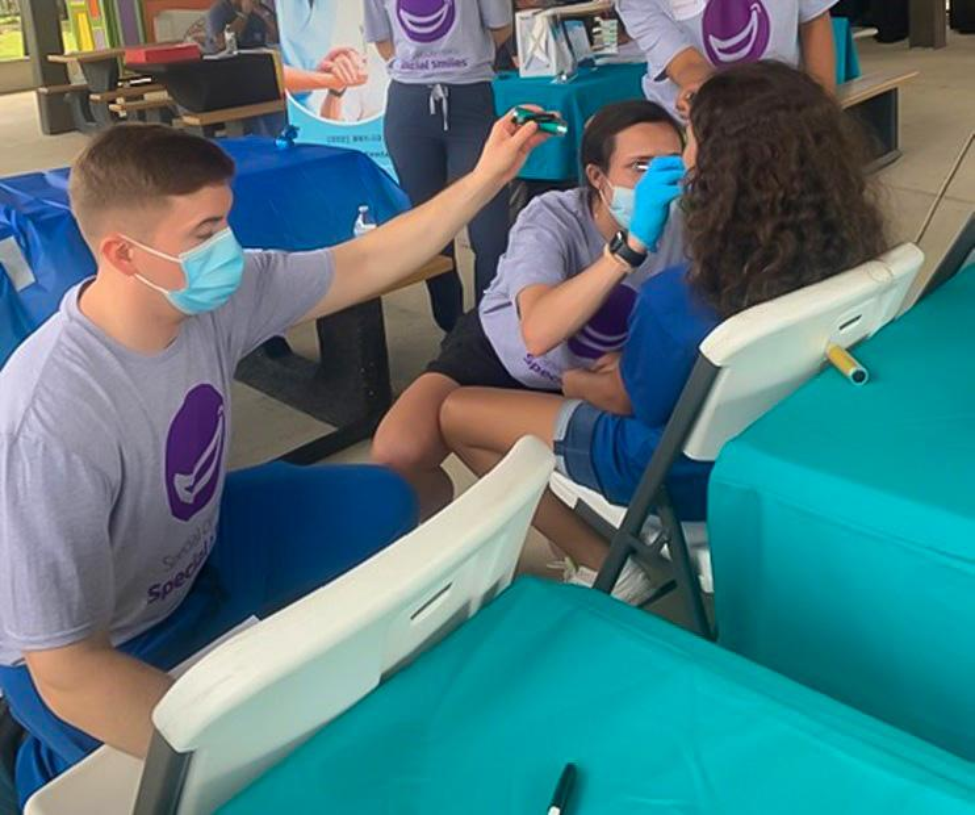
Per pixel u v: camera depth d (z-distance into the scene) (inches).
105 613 49.9
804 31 106.3
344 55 190.9
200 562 61.1
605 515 72.0
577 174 160.1
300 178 116.6
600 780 32.1
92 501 49.0
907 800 30.3
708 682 35.1
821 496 48.7
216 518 61.5
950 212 179.5
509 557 40.6
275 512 68.0
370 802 31.9
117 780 46.0
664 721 33.9
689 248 60.1
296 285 64.0
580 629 38.0
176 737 30.2
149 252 49.9
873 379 57.7
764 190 57.0
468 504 36.6
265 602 63.9
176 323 54.0
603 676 35.9
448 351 88.2
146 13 325.7
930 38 351.3
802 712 33.7
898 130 234.5
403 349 141.6
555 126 67.0
